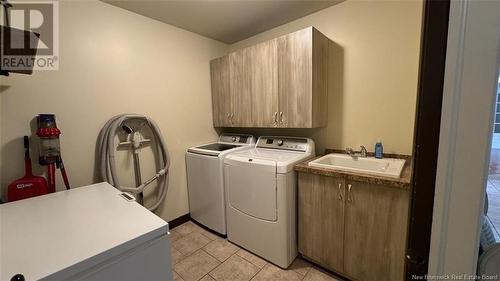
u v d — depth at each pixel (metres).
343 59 2.10
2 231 0.96
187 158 2.59
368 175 1.51
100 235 0.92
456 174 0.40
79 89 1.82
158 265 0.99
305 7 2.11
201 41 2.72
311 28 1.86
